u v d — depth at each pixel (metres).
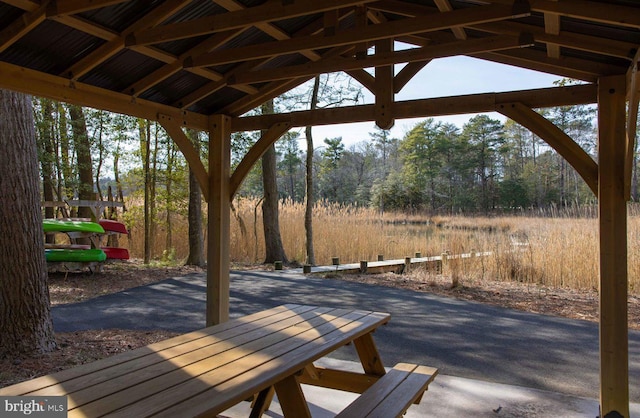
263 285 7.97
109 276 8.77
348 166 39.53
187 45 3.39
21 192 4.00
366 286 7.91
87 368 1.99
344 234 11.75
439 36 3.81
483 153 33.66
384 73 3.78
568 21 2.70
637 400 3.37
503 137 33.69
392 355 4.35
